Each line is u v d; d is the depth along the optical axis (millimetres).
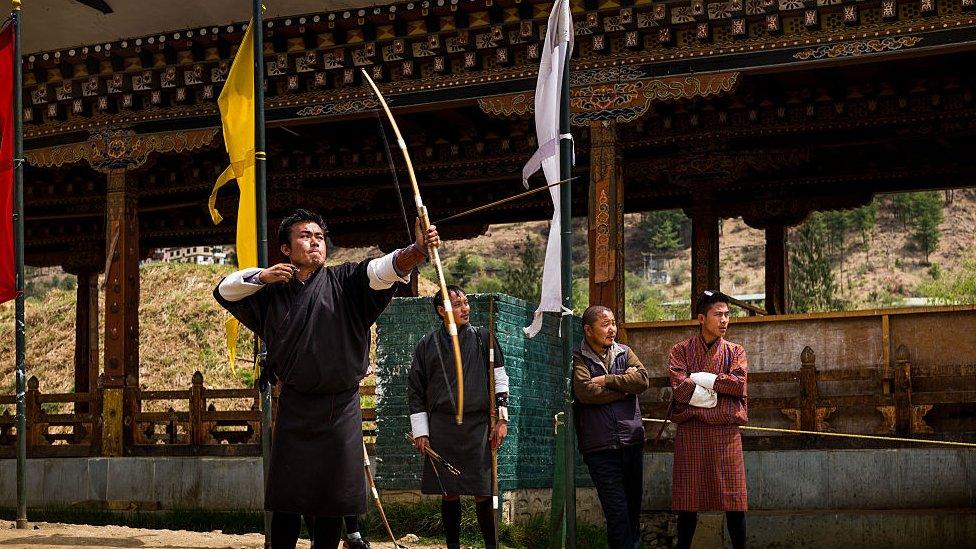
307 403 5363
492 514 8578
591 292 13125
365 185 20125
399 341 11102
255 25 9344
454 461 8477
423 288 52906
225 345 46781
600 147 13375
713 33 13031
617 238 13219
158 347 46688
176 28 14961
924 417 11062
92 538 9750
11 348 50938
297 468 5332
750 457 11500
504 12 13602
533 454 11086
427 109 14500
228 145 10039
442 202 22031
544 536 10594
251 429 14352
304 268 5438
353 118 14781
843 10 12477
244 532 13227
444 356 8539
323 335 5285
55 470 14789
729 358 8625
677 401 8602
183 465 14047
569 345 7973
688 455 8562
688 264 114688
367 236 23031
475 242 113500
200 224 23750
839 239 106812
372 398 24469
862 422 11367
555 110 7934
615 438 8133
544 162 7988
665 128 17672
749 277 105125
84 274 24219
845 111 16594
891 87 16188
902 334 11469
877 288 97875
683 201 21172
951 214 110938
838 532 10617
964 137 18047
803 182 19906
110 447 14734
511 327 10758
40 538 9641
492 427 8562
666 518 11820
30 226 24672
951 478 10781
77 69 15625
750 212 20391
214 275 52844
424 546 10141
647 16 13039
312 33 14492
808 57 12648
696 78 13086
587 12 13164
